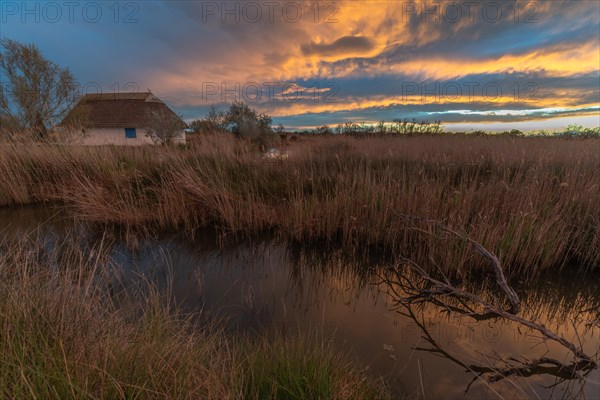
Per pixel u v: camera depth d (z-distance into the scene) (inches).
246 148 354.3
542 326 98.0
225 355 91.0
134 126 1095.6
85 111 820.6
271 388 69.7
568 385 87.7
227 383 71.8
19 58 709.3
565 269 162.1
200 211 232.4
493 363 97.3
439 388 86.6
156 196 244.8
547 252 154.6
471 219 181.8
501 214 173.2
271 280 157.4
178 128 764.6
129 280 146.3
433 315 126.4
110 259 169.2
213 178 254.8
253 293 142.3
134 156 307.1
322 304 134.3
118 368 59.9
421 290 136.9
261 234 216.8
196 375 67.1
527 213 156.0
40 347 57.9
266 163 297.3
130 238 200.8
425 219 161.3
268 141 725.3
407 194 205.8
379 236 194.2
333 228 207.2
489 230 156.6
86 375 52.7
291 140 880.3
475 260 154.9
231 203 230.7
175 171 258.5
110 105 1157.1
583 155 266.5
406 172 264.7
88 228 215.5
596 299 139.7
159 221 222.7
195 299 134.6
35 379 50.0
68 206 246.2
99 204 229.6
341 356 98.0
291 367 76.9
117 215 224.8
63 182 281.3
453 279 154.3
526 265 154.7
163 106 1203.9
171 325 93.0
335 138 685.3
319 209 209.0
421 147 386.3
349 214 205.8
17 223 223.6
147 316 96.7
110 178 266.4
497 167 253.1
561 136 549.0
